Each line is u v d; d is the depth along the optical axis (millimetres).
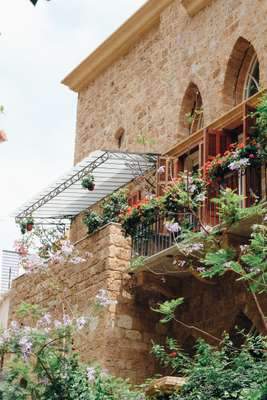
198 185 16656
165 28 22391
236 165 15539
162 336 18625
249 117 17016
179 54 21625
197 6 21047
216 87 20000
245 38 19359
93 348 18062
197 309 18375
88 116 25469
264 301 16641
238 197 14602
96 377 14453
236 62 19797
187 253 15477
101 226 20266
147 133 22281
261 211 14430
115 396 14398
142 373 18078
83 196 22312
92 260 19031
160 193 19375
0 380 14125
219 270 14016
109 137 24109
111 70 24672
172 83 21656
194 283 18562
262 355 14539
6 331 14242
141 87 23016
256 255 13695
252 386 12891
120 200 20672
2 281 28016
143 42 23344
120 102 23891
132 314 18375
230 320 17406
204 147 18188
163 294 18828
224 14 20234
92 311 16859
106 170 21031
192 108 21188
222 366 13883
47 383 14133
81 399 14102
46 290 20656
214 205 16766
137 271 18391
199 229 16797
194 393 13578
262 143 15836
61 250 17172
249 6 19438
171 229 15406
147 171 20734
